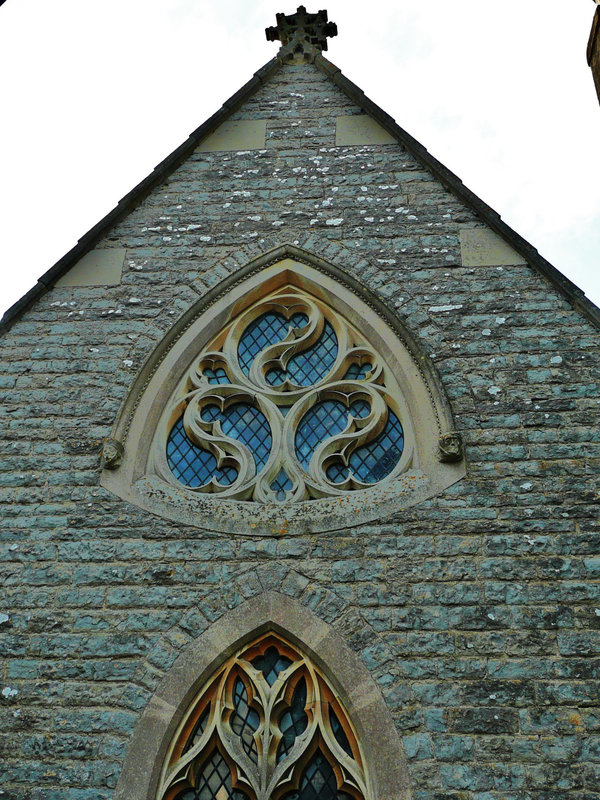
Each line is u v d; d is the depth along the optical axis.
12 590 8.10
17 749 7.34
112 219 10.48
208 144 11.23
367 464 8.96
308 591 7.95
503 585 7.81
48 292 10.05
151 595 8.02
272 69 11.84
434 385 9.01
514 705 7.27
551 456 8.45
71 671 7.69
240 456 8.98
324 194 10.60
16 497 8.62
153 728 7.40
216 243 10.31
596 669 7.36
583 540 7.96
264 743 7.40
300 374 9.70
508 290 9.59
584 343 9.12
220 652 7.73
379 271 9.90
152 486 8.70
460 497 8.30
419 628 7.67
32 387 9.34
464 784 6.97
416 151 10.72
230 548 8.23
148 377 9.41
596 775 6.93
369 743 7.21
